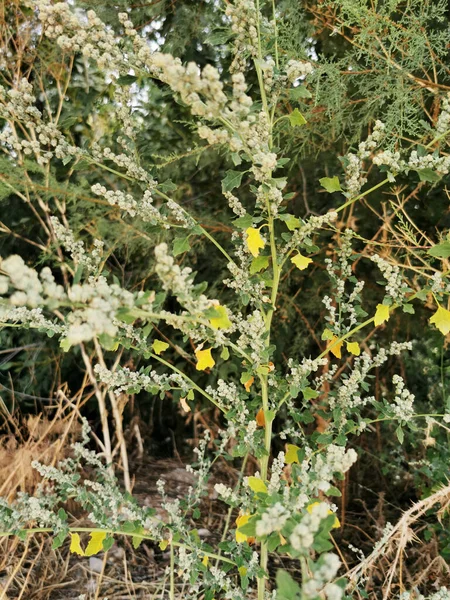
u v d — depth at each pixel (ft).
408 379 8.51
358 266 7.47
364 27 5.35
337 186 3.68
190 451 10.40
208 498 8.39
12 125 6.31
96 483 4.30
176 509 4.28
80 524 7.18
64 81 7.79
